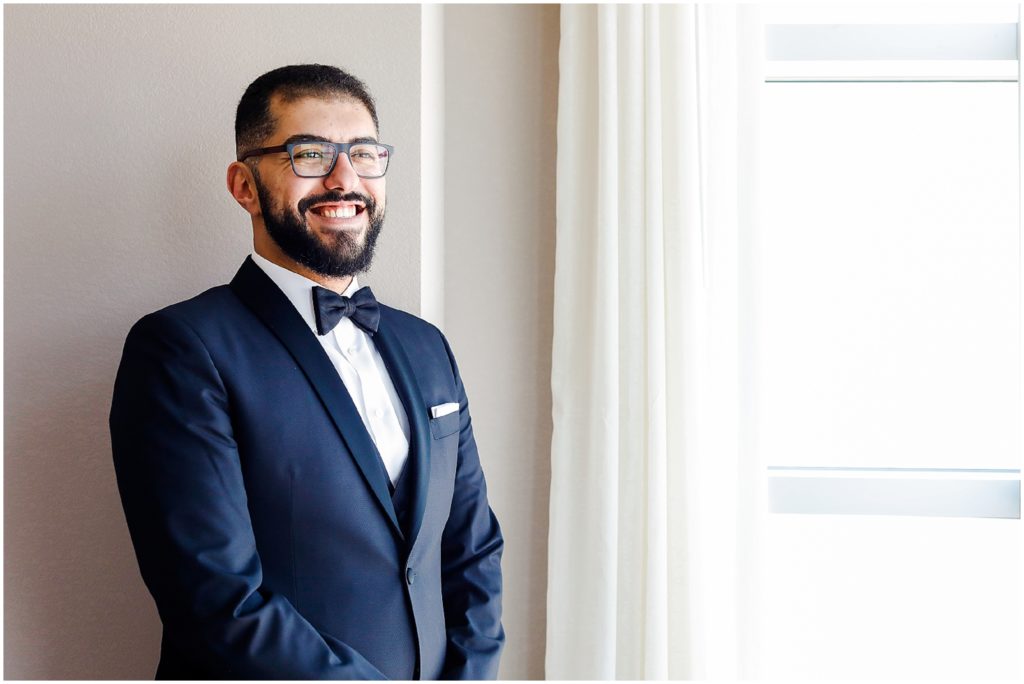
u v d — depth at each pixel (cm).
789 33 191
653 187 164
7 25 143
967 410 197
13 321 143
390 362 124
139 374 105
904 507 191
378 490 111
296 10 150
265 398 108
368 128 120
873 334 198
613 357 164
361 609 109
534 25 182
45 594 144
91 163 145
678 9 165
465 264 183
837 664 197
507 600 183
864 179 197
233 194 122
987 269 196
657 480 162
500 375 183
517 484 183
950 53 188
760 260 166
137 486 101
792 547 196
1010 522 191
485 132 182
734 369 166
